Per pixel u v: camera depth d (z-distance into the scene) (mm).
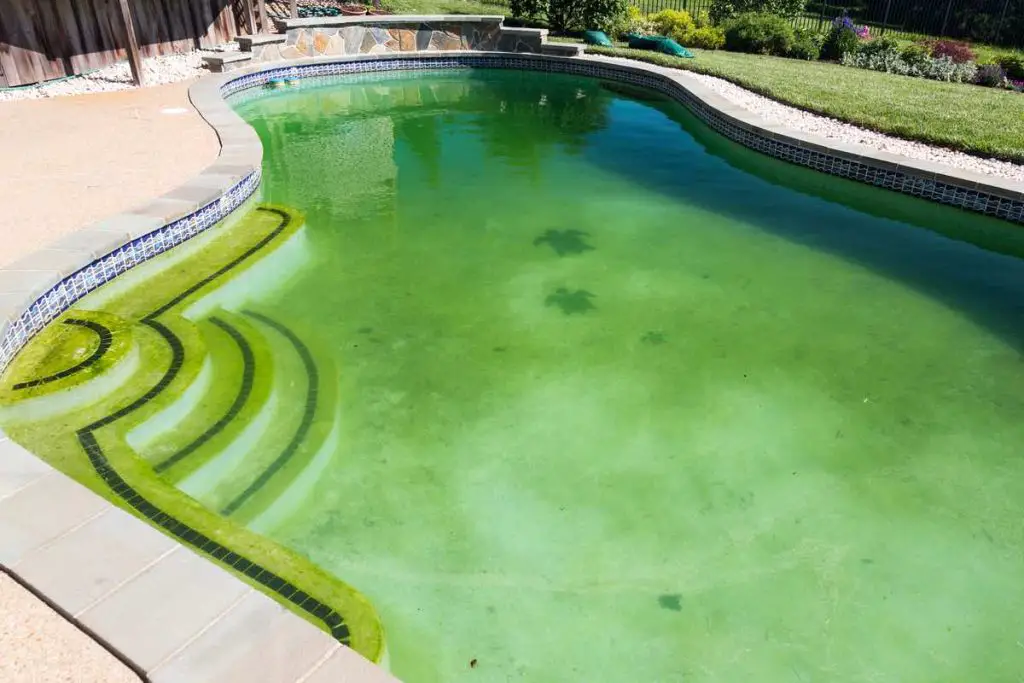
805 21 19156
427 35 14547
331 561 3438
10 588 2602
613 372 4953
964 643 3131
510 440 4285
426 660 2988
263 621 2471
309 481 3891
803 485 4004
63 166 7184
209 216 6496
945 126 9062
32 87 10234
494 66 14711
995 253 6922
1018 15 17578
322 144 9945
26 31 10133
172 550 2770
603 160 9414
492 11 17812
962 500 3926
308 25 13289
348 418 4391
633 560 3498
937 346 5340
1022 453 4285
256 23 14398
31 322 4633
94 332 4746
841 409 4637
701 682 2934
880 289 6152
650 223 7438
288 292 5820
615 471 4070
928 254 6844
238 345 5035
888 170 7855
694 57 14047
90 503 3002
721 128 10008
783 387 4840
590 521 3723
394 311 5613
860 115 9586
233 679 2258
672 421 4488
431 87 13477
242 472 3906
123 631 2418
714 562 3500
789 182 8766
